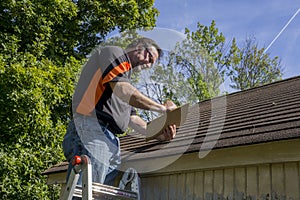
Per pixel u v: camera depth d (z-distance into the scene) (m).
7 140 7.66
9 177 7.41
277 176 2.69
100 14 10.86
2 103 7.56
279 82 6.25
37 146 7.88
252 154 2.76
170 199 3.38
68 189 2.21
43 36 9.45
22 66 7.95
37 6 9.26
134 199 2.68
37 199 7.63
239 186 2.91
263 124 2.99
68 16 10.03
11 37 8.84
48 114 7.98
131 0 11.08
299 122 2.62
